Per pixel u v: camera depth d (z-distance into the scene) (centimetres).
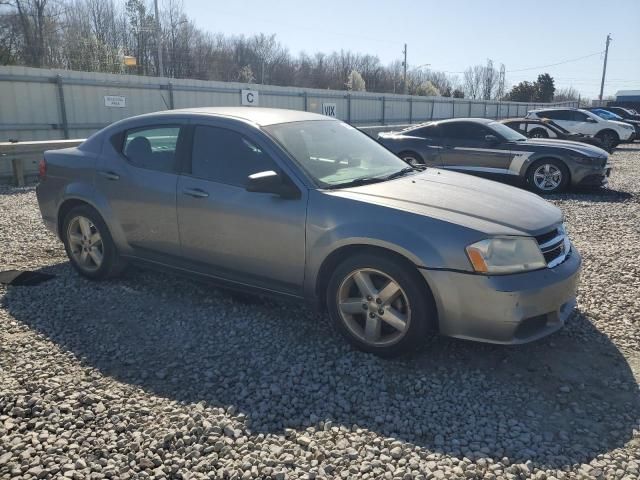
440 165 1143
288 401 323
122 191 472
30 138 1642
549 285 344
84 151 510
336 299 380
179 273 463
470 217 353
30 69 1616
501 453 277
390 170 450
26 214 823
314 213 377
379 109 3328
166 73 5112
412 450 279
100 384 339
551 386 340
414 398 327
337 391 333
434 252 339
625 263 568
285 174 395
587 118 2284
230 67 6600
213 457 273
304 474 260
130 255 486
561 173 1046
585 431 295
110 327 420
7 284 505
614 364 365
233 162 422
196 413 308
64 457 272
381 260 355
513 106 5144
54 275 531
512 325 334
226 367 362
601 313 443
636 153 2112
